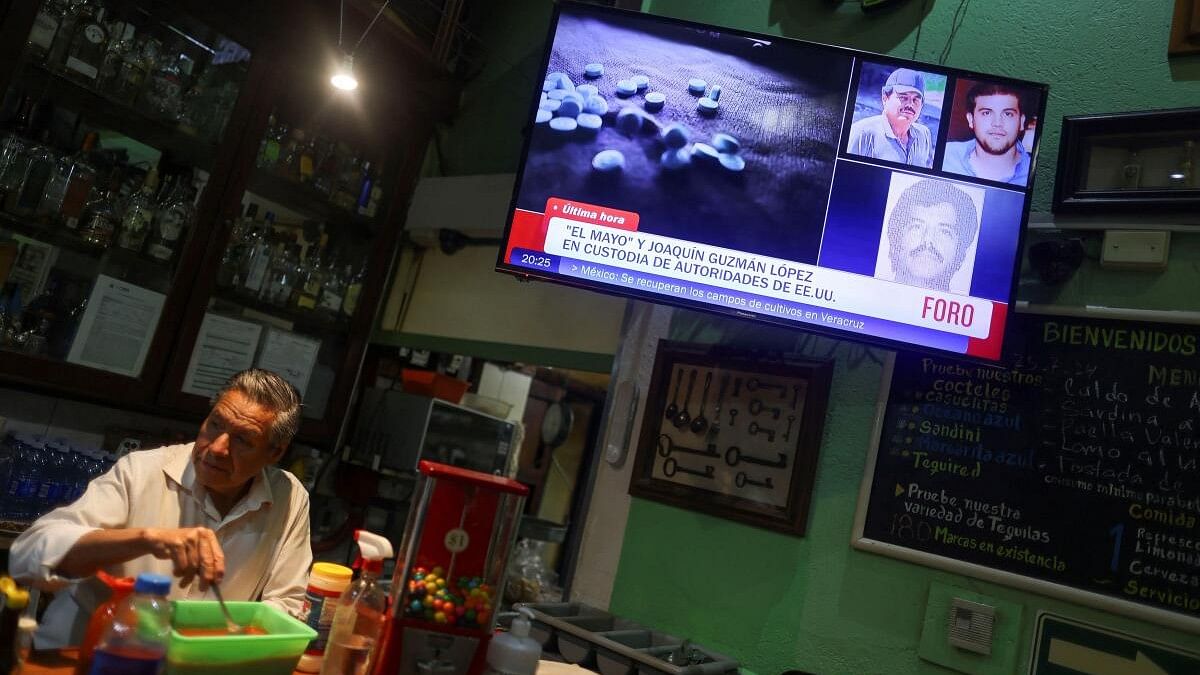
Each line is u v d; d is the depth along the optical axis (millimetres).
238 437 1771
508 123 3617
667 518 2633
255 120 2998
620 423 2826
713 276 2246
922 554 2193
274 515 2010
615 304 3109
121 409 2984
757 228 2256
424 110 3604
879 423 2344
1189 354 2010
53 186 2607
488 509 1456
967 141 2215
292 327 3410
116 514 1750
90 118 2781
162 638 1156
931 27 2598
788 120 2312
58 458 2627
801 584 2357
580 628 2195
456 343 3514
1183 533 1925
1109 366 2102
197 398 2932
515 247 2324
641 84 2398
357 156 3566
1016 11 2477
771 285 2217
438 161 3822
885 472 2311
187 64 2949
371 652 1415
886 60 2295
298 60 3104
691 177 2316
